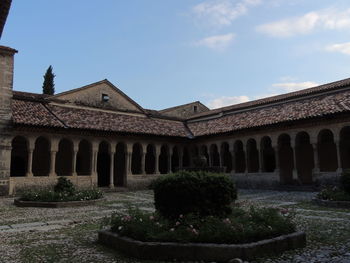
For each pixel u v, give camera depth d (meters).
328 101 22.69
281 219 6.97
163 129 30.08
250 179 25.94
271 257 5.68
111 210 13.16
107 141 25.95
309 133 22.34
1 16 9.23
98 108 29.09
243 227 6.24
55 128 22.84
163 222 6.72
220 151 28.50
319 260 5.47
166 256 5.68
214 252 5.52
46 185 22.22
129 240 6.16
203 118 34.09
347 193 13.60
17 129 21.53
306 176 25.72
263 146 25.73
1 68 21.52
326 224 9.00
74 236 8.02
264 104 29.08
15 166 25.47
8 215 12.09
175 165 32.97
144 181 27.62
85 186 24.12
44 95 28.31
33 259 5.90
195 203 6.72
